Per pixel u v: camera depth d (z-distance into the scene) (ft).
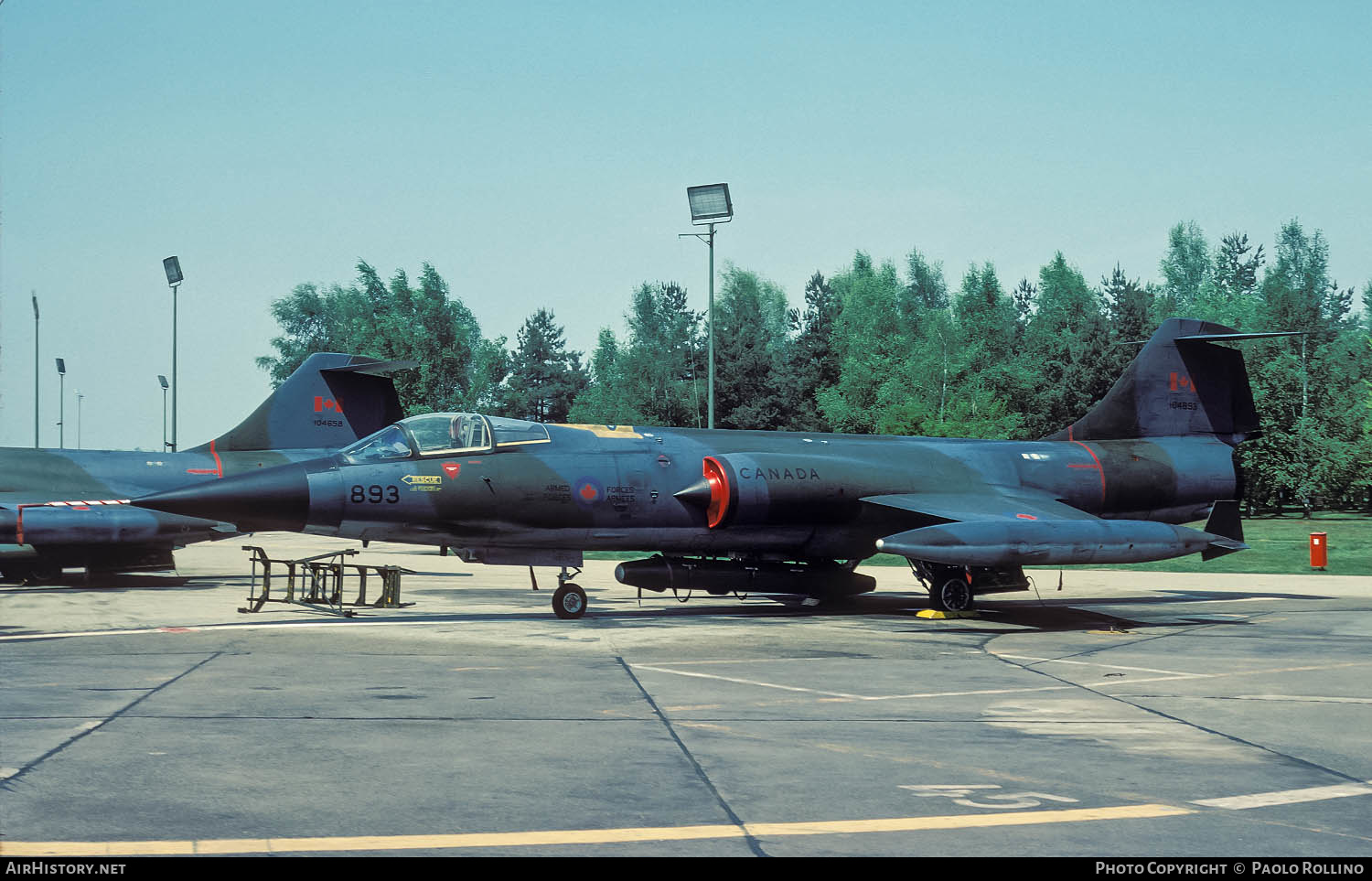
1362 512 262.06
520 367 488.44
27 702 30.86
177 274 159.63
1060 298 291.38
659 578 58.18
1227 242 439.63
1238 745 26.68
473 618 55.98
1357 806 21.20
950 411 219.41
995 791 22.11
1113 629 53.36
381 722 28.68
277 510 50.85
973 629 53.26
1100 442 69.15
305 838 18.53
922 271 354.95
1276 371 219.61
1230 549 57.88
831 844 18.56
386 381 84.79
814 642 47.03
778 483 57.62
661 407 293.64
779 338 351.05
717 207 105.91
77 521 69.10
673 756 25.08
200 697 31.99
